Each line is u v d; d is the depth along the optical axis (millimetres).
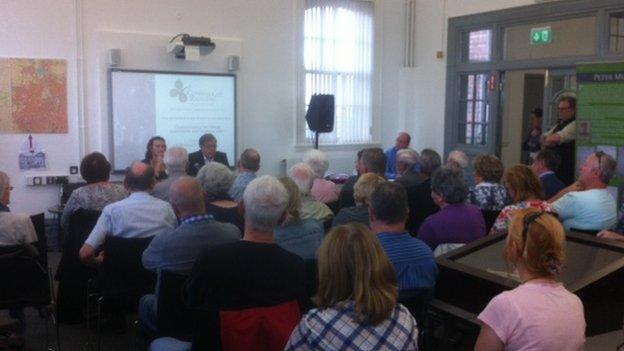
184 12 6828
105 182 4031
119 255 3256
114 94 6480
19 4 6008
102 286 3311
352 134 8250
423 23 8266
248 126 7355
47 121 6207
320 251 1551
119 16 6477
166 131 6801
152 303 2982
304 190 3637
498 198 3762
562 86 6664
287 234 2912
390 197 2404
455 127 7906
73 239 3701
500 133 7457
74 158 6355
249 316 1990
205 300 2127
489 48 7395
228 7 7102
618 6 5961
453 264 2291
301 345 1508
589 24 6262
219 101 7086
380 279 1492
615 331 2064
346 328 1470
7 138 6066
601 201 3521
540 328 1602
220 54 7070
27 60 6074
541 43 6773
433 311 2293
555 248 1674
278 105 7555
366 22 8180
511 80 7441
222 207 3543
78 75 6305
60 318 3820
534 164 4645
